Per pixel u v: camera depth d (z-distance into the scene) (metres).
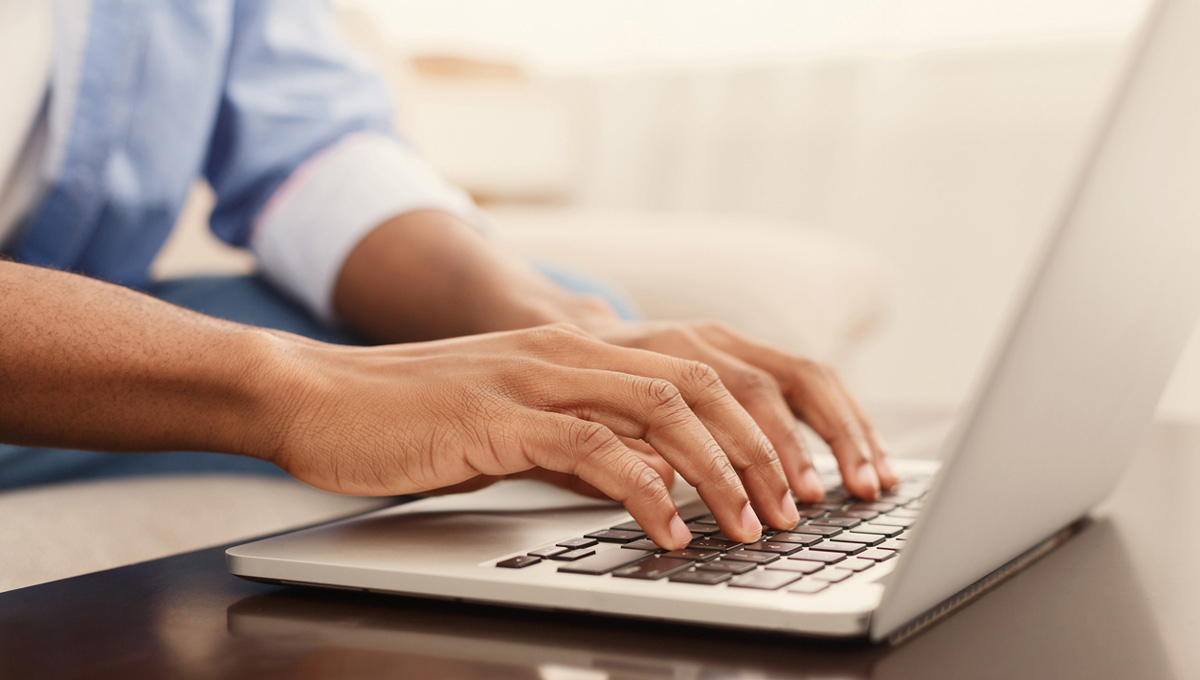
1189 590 0.38
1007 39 2.53
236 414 0.44
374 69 1.03
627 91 2.98
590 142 3.07
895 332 2.72
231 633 0.33
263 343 0.45
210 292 0.88
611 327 0.67
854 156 2.71
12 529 0.50
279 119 0.90
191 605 0.37
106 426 0.44
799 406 0.58
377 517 0.47
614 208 3.03
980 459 0.29
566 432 0.41
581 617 0.34
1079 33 2.46
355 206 0.83
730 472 0.41
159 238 0.88
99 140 0.78
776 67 2.79
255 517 0.59
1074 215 0.28
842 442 0.54
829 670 0.29
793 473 0.51
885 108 2.67
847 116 2.71
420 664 0.30
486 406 0.42
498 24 3.03
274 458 0.45
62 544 0.50
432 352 0.47
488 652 0.31
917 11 2.61
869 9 2.66
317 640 0.32
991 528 0.34
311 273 0.84
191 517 0.57
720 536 0.41
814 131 2.76
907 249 2.70
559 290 0.77
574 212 3.00
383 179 0.85
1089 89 2.47
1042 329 0.29
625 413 0.43
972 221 2.63
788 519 0.43
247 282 0.91
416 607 0.37
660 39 2.91
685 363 0.45
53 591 0.39
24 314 0.43
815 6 2.72
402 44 3.04
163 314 0.47
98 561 0.49
